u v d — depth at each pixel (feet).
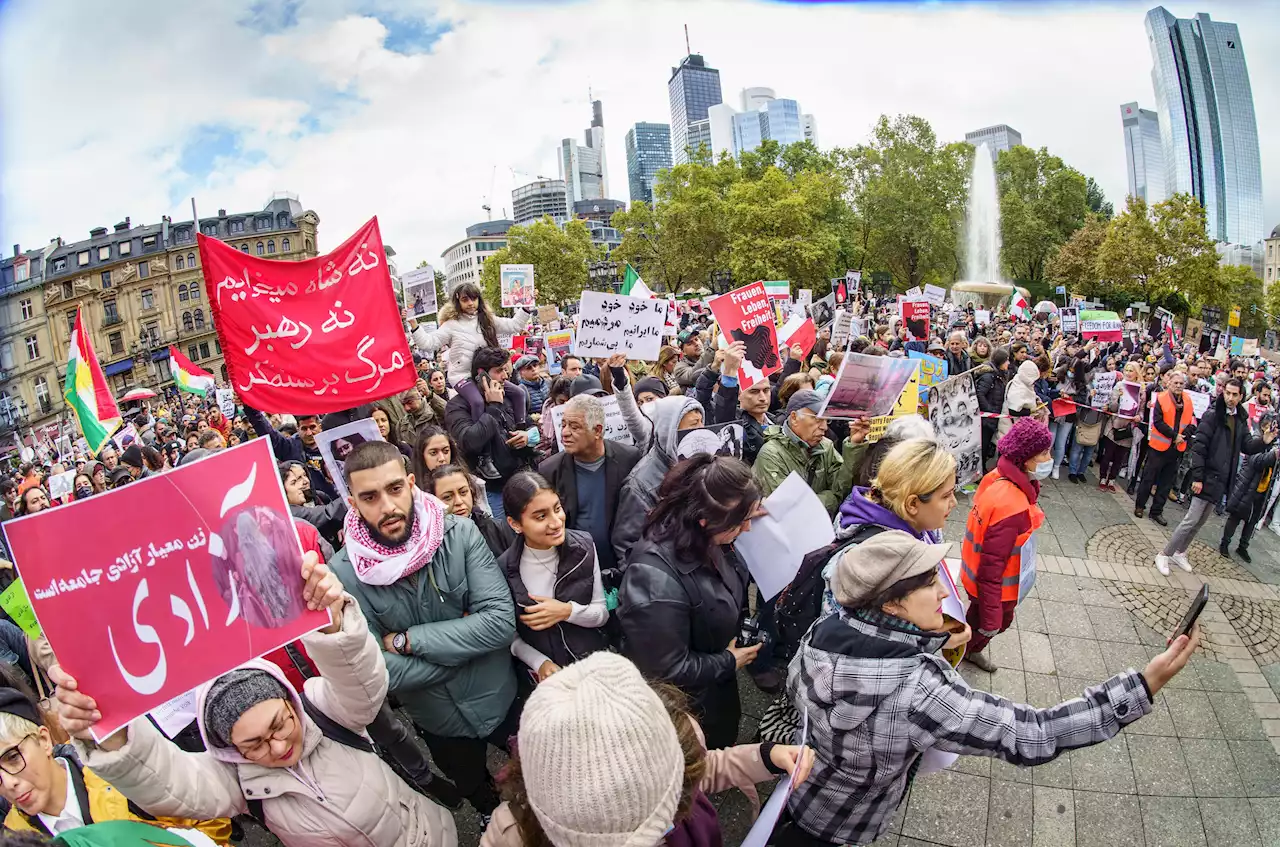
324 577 6.35
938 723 6.36
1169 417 21.97
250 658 6.16
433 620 8.93
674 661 8.46
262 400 13.14
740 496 8.36
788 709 9.14
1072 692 13.42
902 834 10.27
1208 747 11.99
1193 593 17.66
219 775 6.51
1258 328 184.55
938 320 89.51
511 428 19.42
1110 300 155.84
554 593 9.73
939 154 169.37
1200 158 383.86
